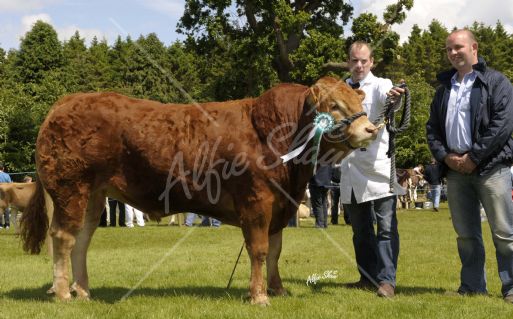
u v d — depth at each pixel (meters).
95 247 10.73
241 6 27.66
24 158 36.56
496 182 5.39
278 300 5.25
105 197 5.58
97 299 5.45
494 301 5.27
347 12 29.84
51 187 5.28
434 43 73.50
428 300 5.34
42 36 54.66
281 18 25.80
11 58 57.88
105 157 5.21
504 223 5.41
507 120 5.20
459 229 5.68
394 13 26.97
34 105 40.12
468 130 5.45
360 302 5.20
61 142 5.23
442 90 5.73
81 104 5.28
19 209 14.22
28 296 5.64
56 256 5.34
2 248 10.77
